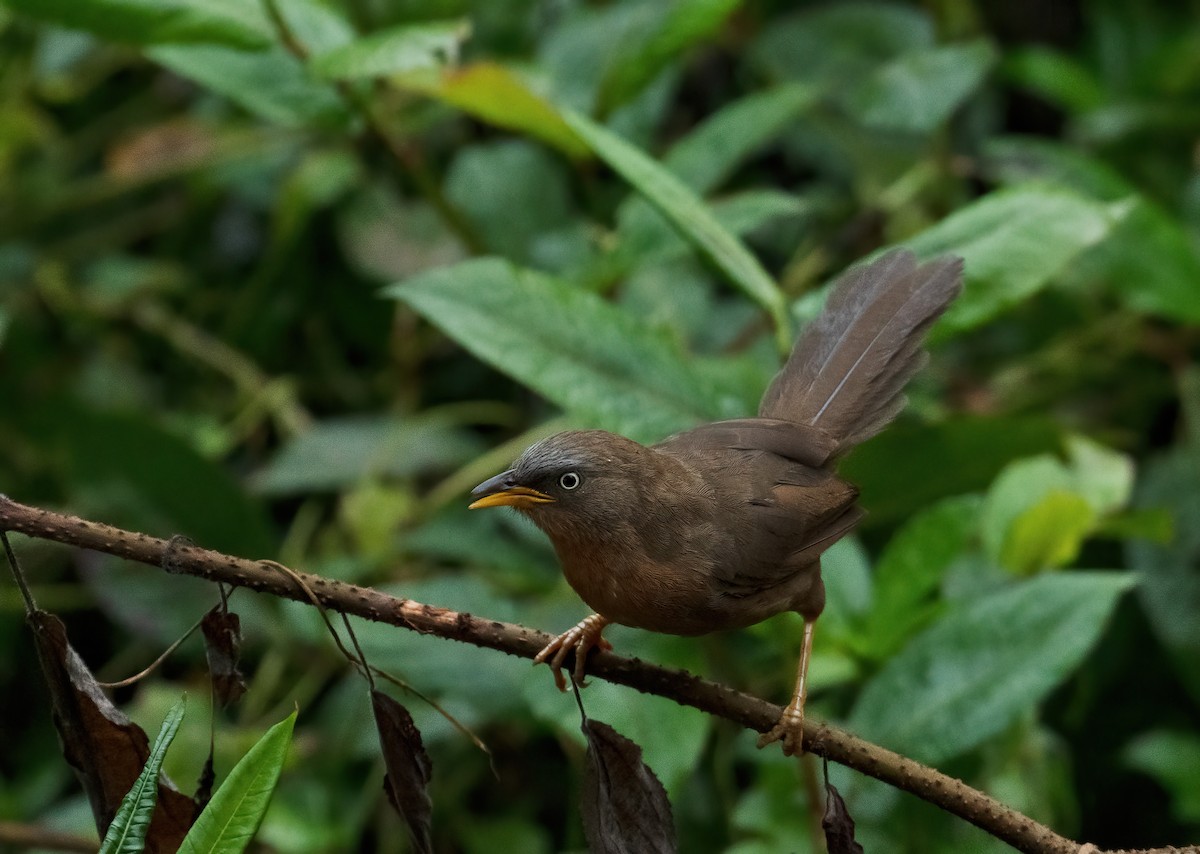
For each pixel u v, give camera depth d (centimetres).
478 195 1132
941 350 1176
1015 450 864
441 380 1243
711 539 753
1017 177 1162
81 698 548
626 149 836
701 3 956
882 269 866
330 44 943
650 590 748
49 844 879
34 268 1267
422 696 583
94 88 1359
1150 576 1056
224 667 567
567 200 1135
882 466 872
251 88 978
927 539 876
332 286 1255
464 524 1061
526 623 940
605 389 816
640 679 650
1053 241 843
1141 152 1290
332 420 1234
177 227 1310
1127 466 982
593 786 586
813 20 1256
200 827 503
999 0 1423
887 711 796
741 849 854
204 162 1216
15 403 1203
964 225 868
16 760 1134
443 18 1132
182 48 979
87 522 554
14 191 1262
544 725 948
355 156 1195
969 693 789
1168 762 954
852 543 909
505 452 1096
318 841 952
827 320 860
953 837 826
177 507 1052
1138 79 1283
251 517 1056
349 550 1138
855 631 877
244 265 1306
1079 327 1205
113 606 1023
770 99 1022
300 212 1160
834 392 832
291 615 967
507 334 812
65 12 883
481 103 952
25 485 1182
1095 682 1070
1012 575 943
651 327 847
